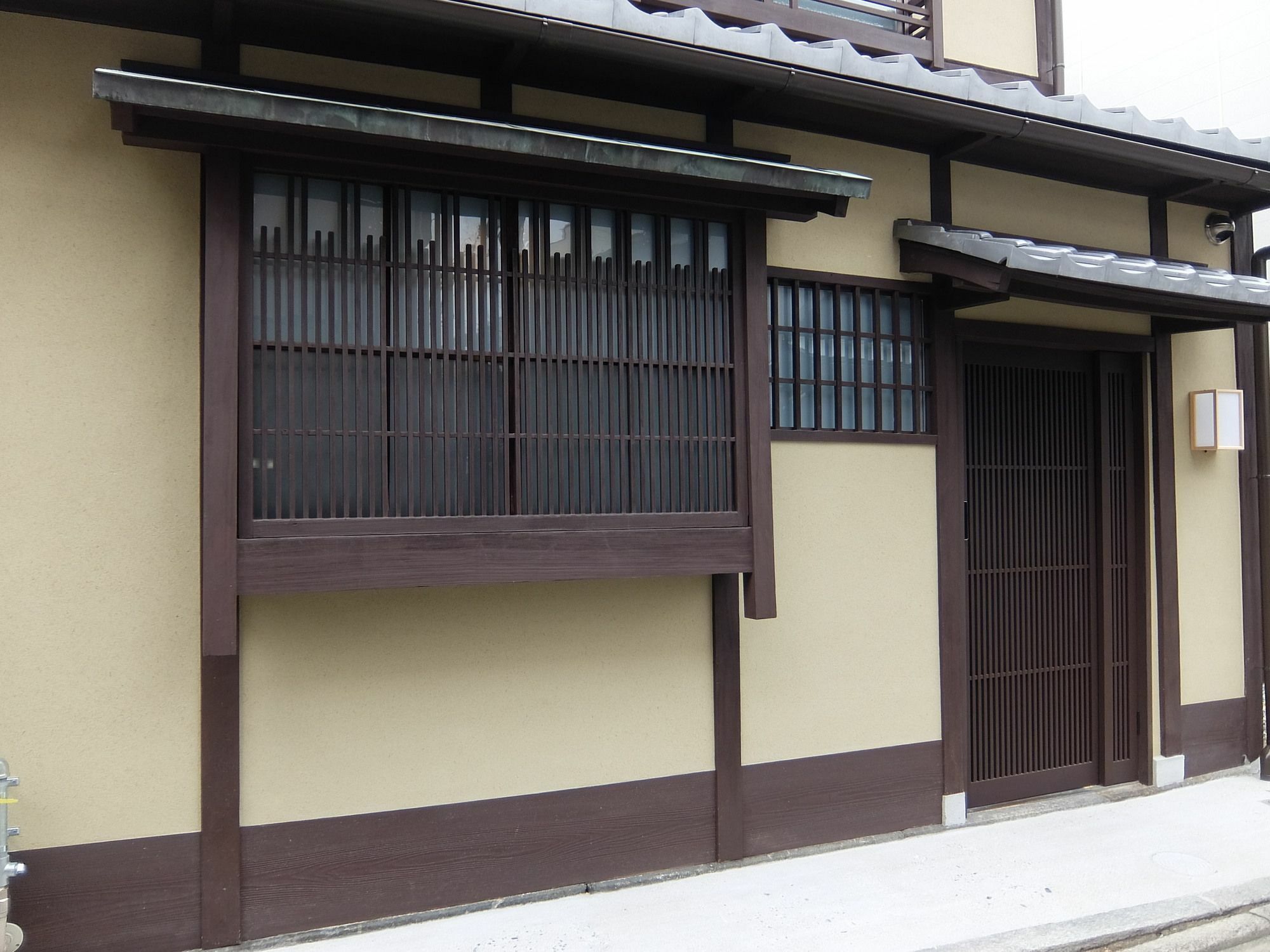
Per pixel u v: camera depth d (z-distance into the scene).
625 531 3.86
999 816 5.25
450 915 3.90
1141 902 4.09
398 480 3.57
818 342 4.77
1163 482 5.89
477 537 3.61
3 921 3.01
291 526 3.37
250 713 3.64
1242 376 6.30
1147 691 5.86
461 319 3.71
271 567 3.31
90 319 3.45
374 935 3.71
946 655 5.09
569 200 3.85
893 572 4.96
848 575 4.84
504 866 4.05
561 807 4.16
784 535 4.66
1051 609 5.67
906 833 4.94
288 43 3.66
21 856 3.32
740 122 4.58
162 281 3.56
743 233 4.19
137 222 3.52
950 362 5.12
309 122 3.09
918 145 5.03
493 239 3.77
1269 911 4.13
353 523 3.46
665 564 3.93
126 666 3.48
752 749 4.59
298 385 3.49
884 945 3.67
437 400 3.67
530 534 3.70
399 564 3.49
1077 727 5.75
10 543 3.34
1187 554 6.04
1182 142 5.04
